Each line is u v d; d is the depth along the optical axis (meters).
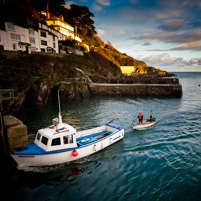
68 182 9.80
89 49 89.62
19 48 41.72
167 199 8.52
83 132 14.96
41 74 37.31
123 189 9.28
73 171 10.86
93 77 54.91
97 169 11.13
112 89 50.47
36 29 48.72
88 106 32.25
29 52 43.94
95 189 9.26
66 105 33.03
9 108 24.55
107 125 16.75
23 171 10.67
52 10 81.56
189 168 11.18
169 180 10.02
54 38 57.66
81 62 57.62
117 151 13.72
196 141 15.63
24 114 25.78
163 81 51.47
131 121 22.41
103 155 13.01
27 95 31.27
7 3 46.53
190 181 9.88
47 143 10.66
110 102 36.88
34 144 11.62
